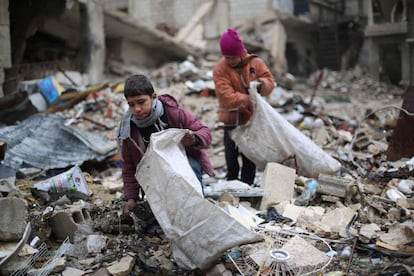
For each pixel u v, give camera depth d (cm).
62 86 1036
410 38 989
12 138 554
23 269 292
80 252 325
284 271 288
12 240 311
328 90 1659
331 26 2173
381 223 361
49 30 1312
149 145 304
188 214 287
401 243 317
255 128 462
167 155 303
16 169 489
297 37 2162
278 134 457
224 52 462
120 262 306
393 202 396
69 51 1377
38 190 419
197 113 885
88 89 932
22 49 1062
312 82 1862
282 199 417
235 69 475
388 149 551
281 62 1836
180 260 296
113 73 1466
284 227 357
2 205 311
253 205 418
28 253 303
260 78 471
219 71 476
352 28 2256
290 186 428
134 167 345
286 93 1019
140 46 1634
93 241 331
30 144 555
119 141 335
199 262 289
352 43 2288
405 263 290
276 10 1859
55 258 311
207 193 417
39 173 499
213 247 284
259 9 1886
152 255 322
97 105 879
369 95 1500
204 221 284
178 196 289
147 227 359
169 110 331
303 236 339
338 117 876
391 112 848
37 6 1034
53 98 910
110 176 557
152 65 1703
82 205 380
